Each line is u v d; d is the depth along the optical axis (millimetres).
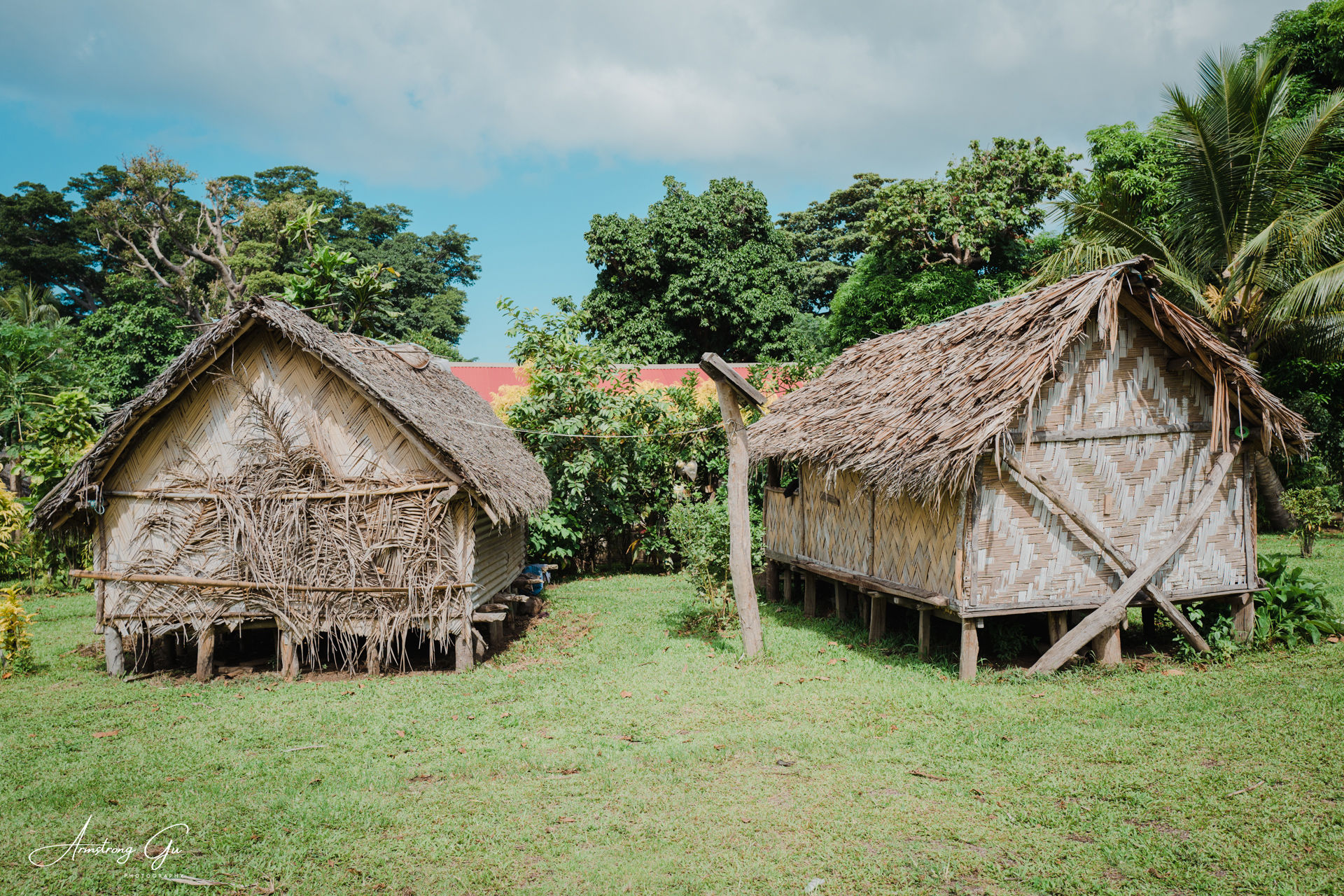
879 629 10688
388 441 9562
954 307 27016
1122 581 9281
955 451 8203
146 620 9594
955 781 6098
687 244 34625
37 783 6418
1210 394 9539
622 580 16766
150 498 9602
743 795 5953
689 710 8016
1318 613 9828
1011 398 8227
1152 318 8906
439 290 45500
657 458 17766
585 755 6809
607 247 35719
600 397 17000
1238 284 18109
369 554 9492
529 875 4910
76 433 16438
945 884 4715
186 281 41094
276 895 4758
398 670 9977
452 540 9578
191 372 9305
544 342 17297
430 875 4934
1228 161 17547
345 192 48938
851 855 5047
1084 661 9391
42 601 14648
